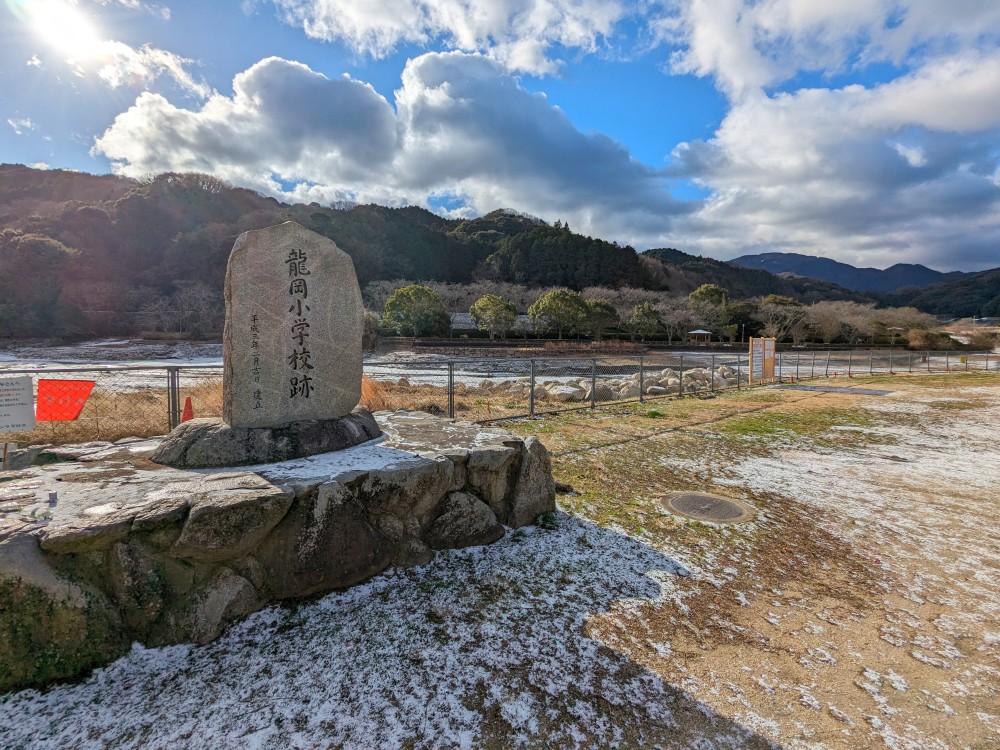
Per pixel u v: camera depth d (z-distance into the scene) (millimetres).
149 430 6000
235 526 2486
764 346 15820
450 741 1859
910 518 4336
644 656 2381
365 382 8172
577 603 2820
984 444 7398
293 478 2908
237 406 3564
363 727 1910
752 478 5445
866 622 2736
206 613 2420
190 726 1903
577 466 5617
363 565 2941
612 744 1870
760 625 2676
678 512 4320
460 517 3459
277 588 2678
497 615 2676
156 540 2377
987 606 2922
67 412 4207
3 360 25281
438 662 2291
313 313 3887
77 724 1912
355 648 2375
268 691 2092
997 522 4258
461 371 18625
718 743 1886
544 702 2064
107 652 2223
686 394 12523
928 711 2074
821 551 3637
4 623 2064
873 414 10078
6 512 2361
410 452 3604
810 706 2086
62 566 2193
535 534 3732
